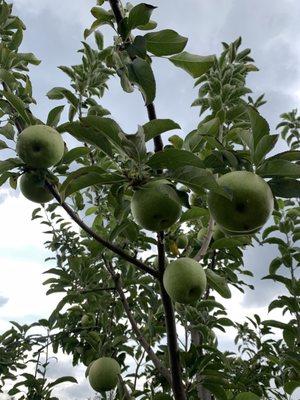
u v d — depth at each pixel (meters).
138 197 0.46
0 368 1.03
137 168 0.47
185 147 0.57
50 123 0.65
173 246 0.63
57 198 0.58
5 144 0.65
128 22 0.48
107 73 0.85
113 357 0.94
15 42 0.77
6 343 1.05
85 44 0.84
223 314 1.01
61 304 0.90
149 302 0.97
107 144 0.46
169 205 0.45
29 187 0.61
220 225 0.45
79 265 0.95
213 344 0.91
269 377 0.95
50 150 0.59
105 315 0.98
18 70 0.79
